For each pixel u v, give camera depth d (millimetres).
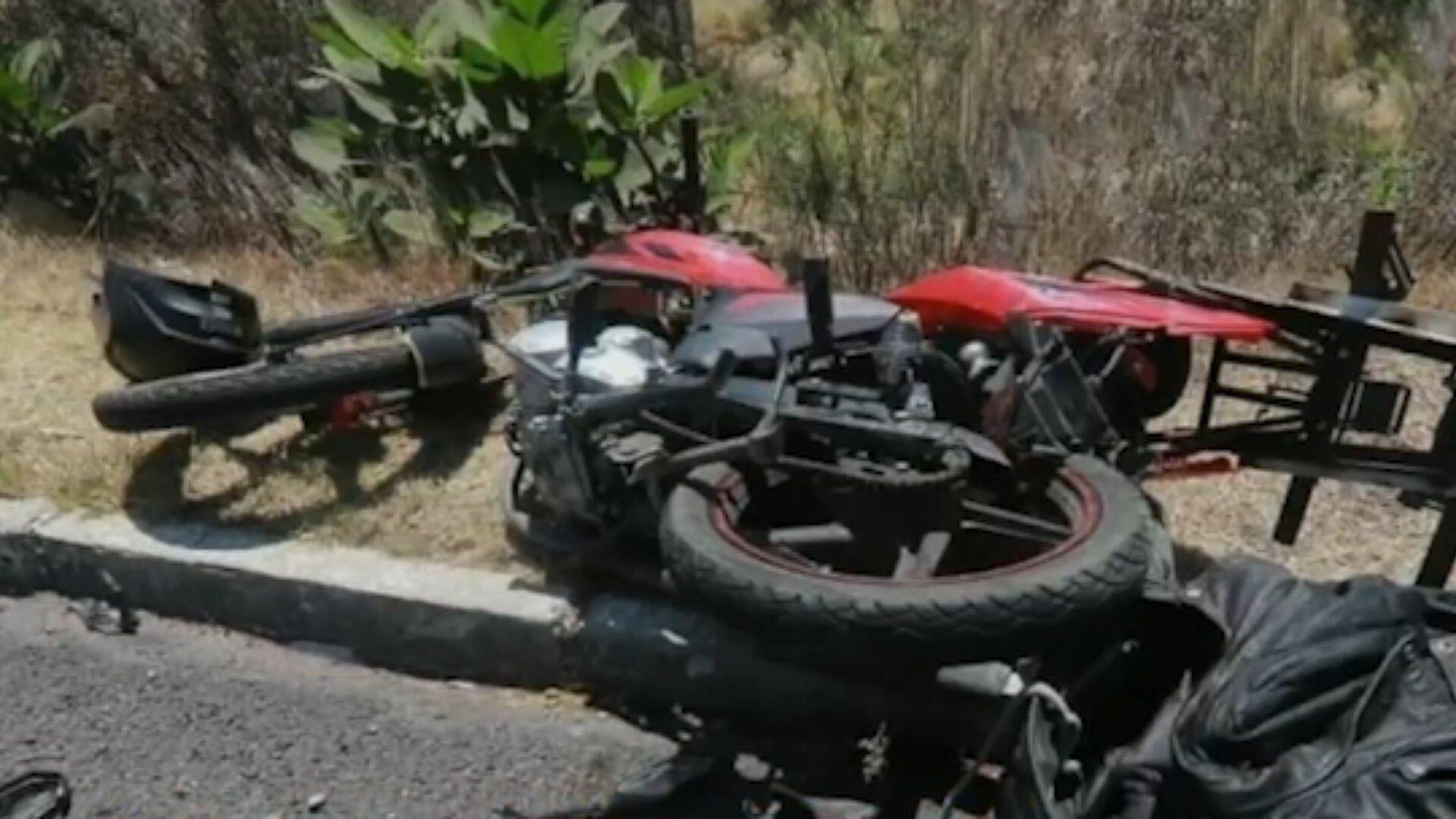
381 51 6152
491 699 4176
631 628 4082
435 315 4762
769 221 6184
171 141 7160
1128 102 6223
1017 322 3836
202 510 4668
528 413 4133
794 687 3930
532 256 5941
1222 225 5938
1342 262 5926
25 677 4258
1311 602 3096
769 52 7906
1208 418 4090
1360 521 4473
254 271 6355
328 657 4359
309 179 6973
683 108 6086
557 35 6035
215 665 4320
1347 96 6898
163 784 3857
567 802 3764
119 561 4535
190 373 4758
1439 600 3254
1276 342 3977
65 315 5914
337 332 4742
